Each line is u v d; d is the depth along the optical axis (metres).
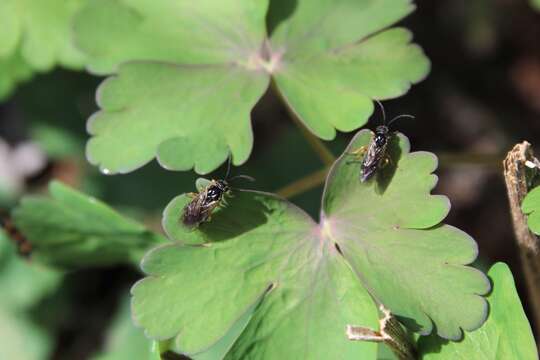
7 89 0.27
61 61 0.26
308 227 0.19
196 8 0.22
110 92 0.21
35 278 0.29
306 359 0.19
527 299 0.29
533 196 0.19
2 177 0.33
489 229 0.31
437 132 0.33
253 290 0.19
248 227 0.19
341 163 0.19
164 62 0.22
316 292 0.19
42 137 0.29
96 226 0.23
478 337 0.19
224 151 0.20
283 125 0.32
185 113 0.21
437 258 0.19
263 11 0.22
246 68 0.22
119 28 0.22
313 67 0.21
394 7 0.22
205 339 0.19
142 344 0.27
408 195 0.19
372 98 0.21
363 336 0.19
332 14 0.22
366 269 0.19
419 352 0.19
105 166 0.21
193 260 0.19
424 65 0.21
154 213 0.28
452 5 0.33
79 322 0.30
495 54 0.33
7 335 0.29
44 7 0.26
